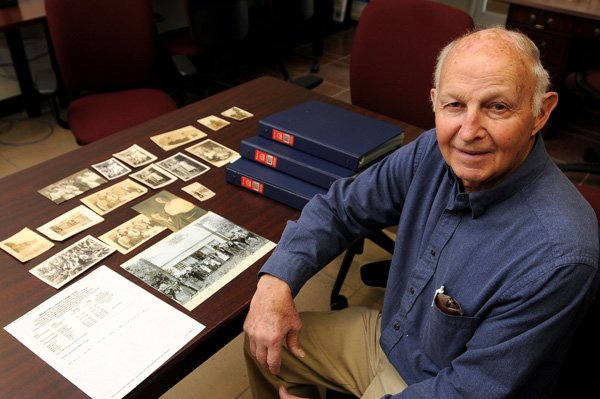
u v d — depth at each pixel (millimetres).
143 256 1066
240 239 1140
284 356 1187
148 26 2236
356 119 1423
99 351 869
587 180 2859
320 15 4066
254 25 3551
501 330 842
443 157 951
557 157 3064
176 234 1134
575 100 3270
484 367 861
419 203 1050
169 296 982
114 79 2299
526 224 847
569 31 2828
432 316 943
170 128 1540
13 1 2479
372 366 1186
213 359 1729
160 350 879
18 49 2854
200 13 2779
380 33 1885
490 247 881
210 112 1648
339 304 1899
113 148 1419
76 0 2076
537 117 838
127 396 811
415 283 1018
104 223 1147
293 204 1241
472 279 898
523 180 864
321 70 4035
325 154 1270
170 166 1360
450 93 836
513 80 791
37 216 1152
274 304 997
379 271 1465
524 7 2926
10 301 948
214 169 1365
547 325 806
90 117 2105
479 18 4684
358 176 1169
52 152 2824
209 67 3389
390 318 1120
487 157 833
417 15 1796
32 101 3053
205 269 1051
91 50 2180
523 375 842
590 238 815
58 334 892
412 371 1068
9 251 1051
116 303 958
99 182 1277
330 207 1145
